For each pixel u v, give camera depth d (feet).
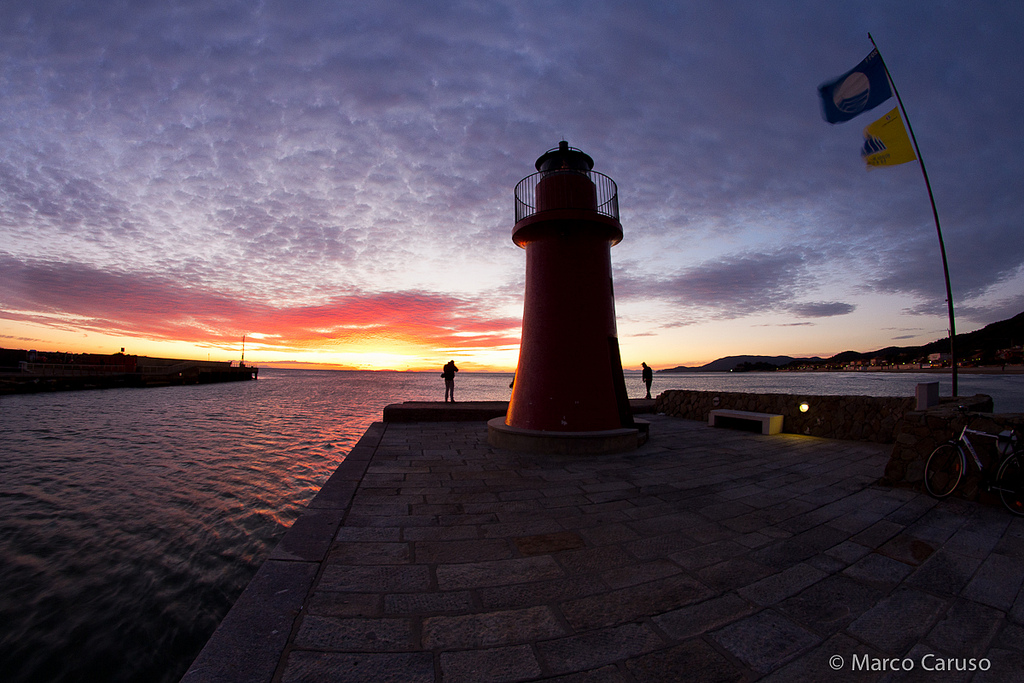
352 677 6.56
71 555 22.22
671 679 6.60
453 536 12.19
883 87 29.48
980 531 12.68
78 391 147.95
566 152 26.66
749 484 17.61
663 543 11.82
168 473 39.42
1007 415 15.44
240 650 7.10
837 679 6.63
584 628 7.94
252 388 209.36
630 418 26.86
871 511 14.42
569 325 25.55
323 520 13.29
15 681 13.50
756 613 8.46
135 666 14.29
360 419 83.05
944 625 8.09
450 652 7.22
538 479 18.25
